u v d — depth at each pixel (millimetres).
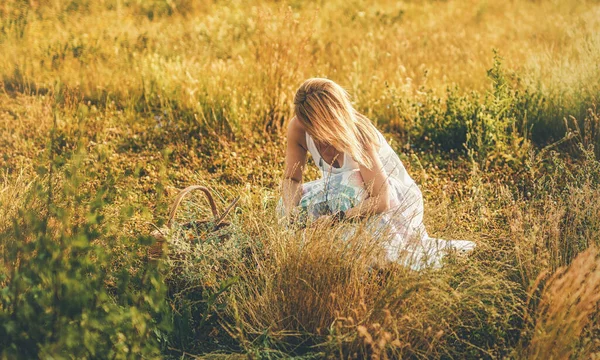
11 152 6098
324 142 4105
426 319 3305
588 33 9148
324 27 11844
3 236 3258
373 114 7469
